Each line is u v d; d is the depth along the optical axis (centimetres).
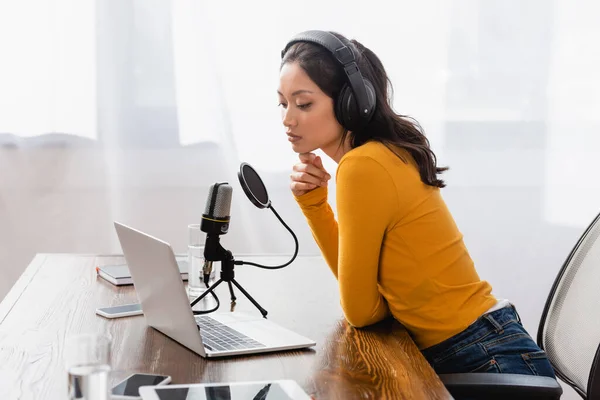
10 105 304
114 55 305
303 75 157
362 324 152
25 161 308
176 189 313
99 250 315
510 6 313
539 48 315
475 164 319
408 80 314
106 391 98
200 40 306
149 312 146
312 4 308
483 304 156
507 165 319
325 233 178
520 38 314
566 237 323
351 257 151
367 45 312
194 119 310
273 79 309
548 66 316
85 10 302
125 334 144
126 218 314
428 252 155
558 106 317
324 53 157
